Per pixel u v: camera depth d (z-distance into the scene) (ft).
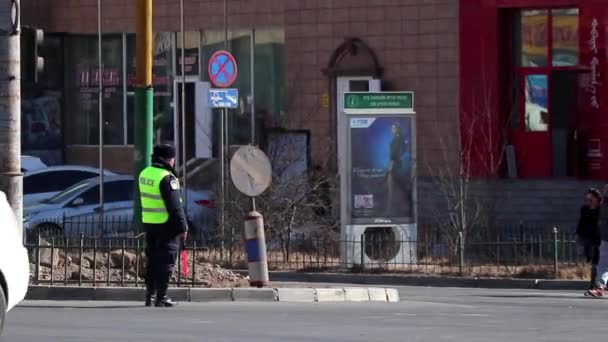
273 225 303.68
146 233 197.57
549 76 361.71
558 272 275.18
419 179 369.91
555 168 362.53
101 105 355.77
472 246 297.12
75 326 169.48
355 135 283.18
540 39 362.94
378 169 284.82
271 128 399.44
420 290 262.26
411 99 286.25
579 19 354.13
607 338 164.76
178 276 218.38
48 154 424.46
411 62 380.17
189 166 408.05
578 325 181.78
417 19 379.14
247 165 225.56
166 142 419.13
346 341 156.56
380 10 385.29
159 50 420.77
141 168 255.70
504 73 366.84
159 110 420.77
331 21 394.11
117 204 328.90
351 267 284.82
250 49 409.90
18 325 170.40
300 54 399.85
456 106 371.97
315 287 239.50
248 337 159.02
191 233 310.04
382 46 385.09
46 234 271.69
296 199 309.01
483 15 366.63
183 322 175.32
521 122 367.04
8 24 207.31
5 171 208.23
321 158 373.20
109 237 253.03
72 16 430.20
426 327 174.81
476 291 261.24
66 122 429.79
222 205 303.68
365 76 389.60
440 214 361.30
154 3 421.18
